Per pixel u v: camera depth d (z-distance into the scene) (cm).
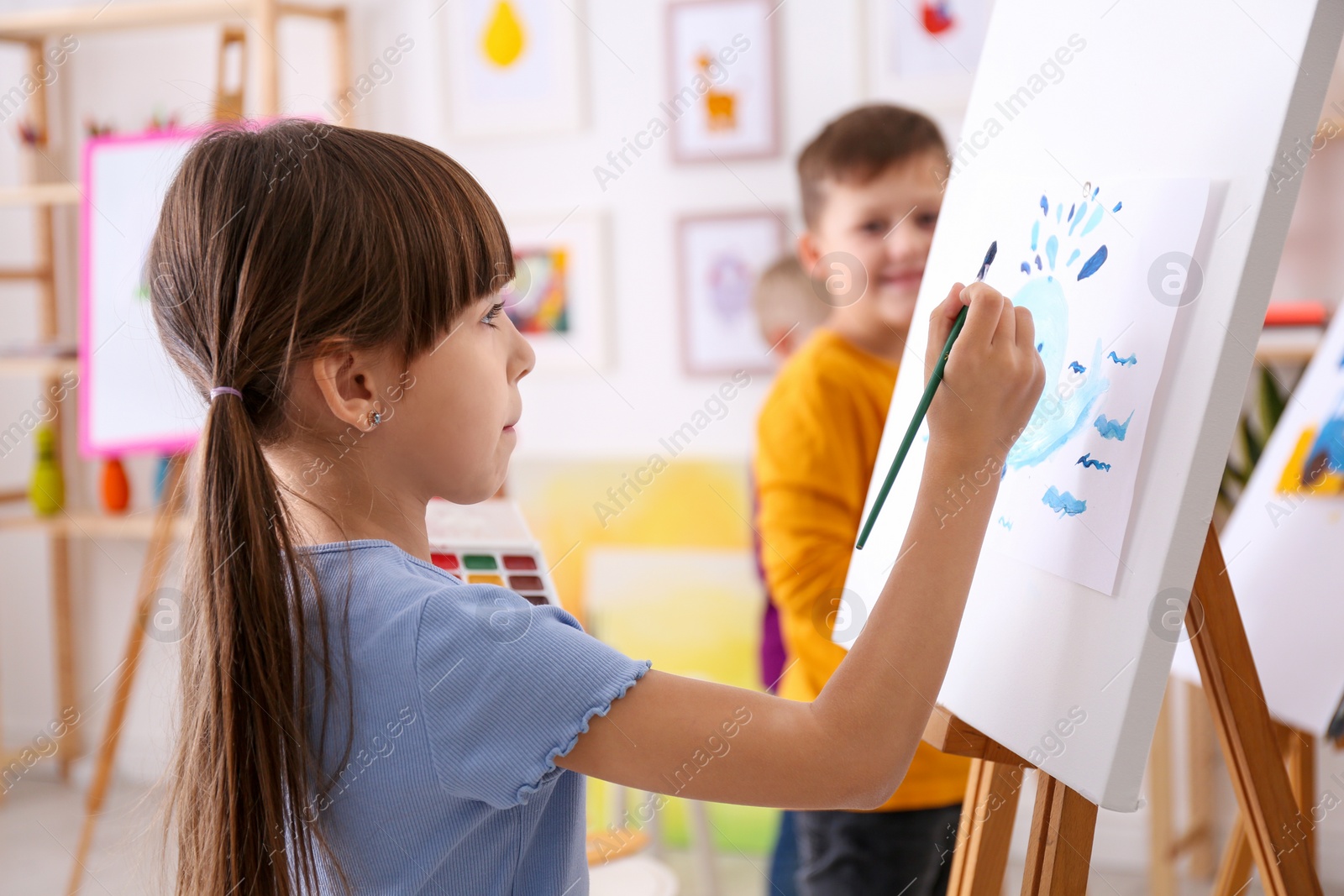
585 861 64
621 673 55
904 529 81
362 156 61
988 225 81
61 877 216
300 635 57
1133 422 60
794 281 222
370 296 58
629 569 233
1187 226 59
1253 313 55
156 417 222
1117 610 59
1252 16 57
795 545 129
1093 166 68
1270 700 95
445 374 61
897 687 55
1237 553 112
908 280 152
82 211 226
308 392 60
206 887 58
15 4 267
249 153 61
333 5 246
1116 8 69
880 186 151
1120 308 63
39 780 270
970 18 214
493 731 54
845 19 222
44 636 278
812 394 133
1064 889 63
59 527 246
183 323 63
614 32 237
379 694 56
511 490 242
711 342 234
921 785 125
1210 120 59
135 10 227
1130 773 56
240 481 57
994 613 72
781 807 56
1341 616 91
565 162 241
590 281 241
